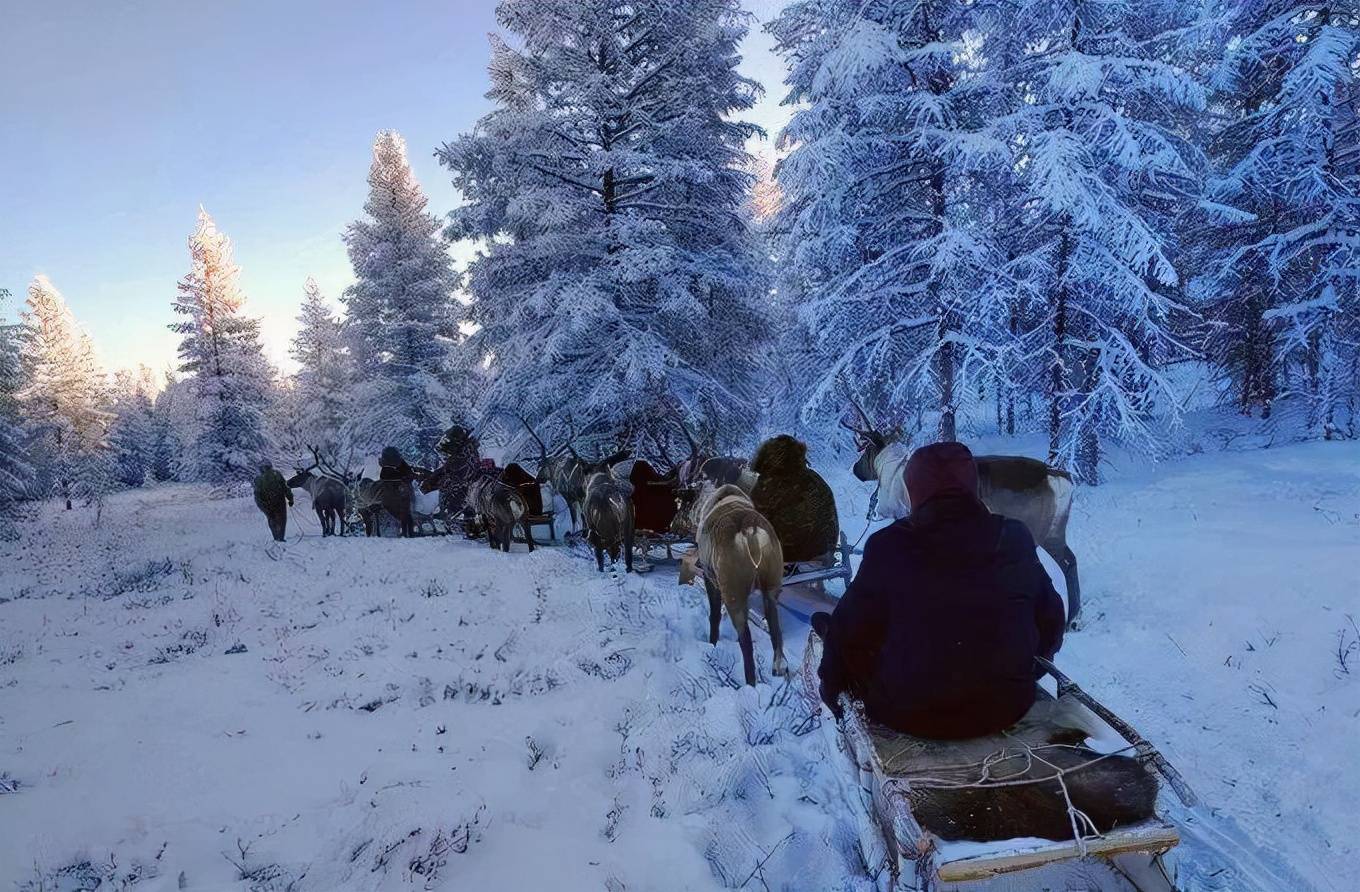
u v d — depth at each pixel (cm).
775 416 2394
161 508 3850
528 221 1731
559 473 1368
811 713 521
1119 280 1305
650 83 1752
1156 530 1029
